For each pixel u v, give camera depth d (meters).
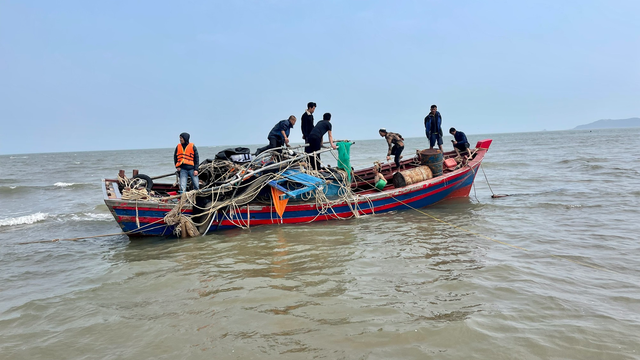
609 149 36.06
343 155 9.80
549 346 3.61
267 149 9.87
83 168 41.25
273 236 8.09
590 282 5.16
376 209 10.02
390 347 3.64
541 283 5.14
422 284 5.19
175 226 8.30
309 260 6.39
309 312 4.43
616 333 3.81
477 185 15.73
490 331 3.89
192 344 3.84
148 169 37.06
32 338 4.11
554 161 24.86
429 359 3.43
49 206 15.12
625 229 7.87
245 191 8.59
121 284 5.59
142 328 4.23
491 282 5.20
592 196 11.64
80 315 4.64
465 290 4.95
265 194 9.05
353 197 9.56
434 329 3.94
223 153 9.69
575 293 4.80
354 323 4.12
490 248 6.85
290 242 7.56
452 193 11.72
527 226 8.40
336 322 4.16
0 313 4.81
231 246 7.43
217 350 3.70
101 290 5.41
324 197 9.14
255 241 7.73
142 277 5.84
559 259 6.14
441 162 11.20
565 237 7.43
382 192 9.95
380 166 10.99
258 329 4.07
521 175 18.30
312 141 9.60
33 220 11.80
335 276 5.59
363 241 7.50
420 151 11.54
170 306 4.77
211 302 4.81
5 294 5.54
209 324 4.24
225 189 8.50
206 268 6.16
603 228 8.02
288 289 5.14
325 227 8.79
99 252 7.78
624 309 4.34
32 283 6.00
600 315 4.20
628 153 29.14
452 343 3.69
